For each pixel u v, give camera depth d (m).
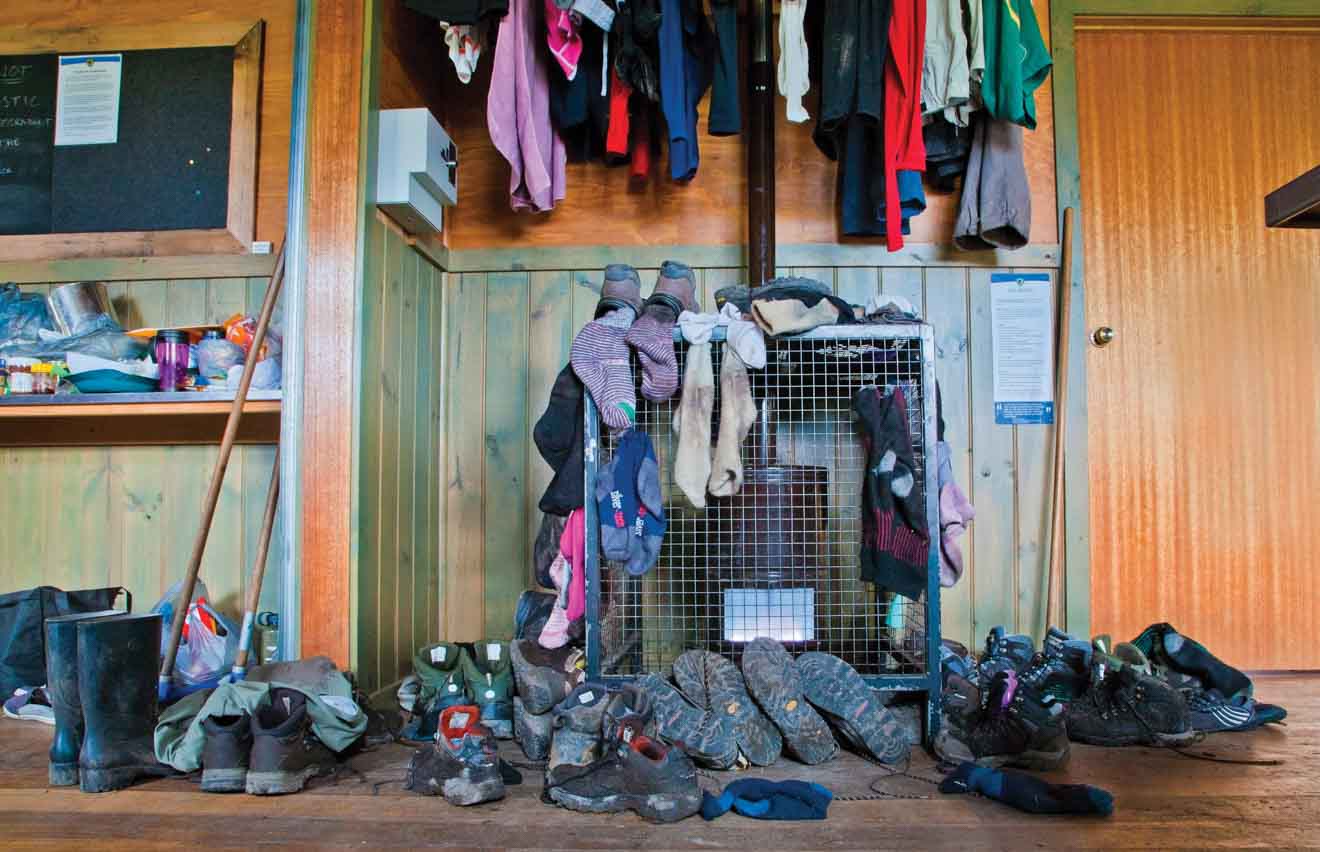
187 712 1.93
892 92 2.56
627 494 2.14
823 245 2.91
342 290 2.38
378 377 2.47
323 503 2.33
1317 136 3.01
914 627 2.44
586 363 2.18
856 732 1.96
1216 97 3.02
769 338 2.15
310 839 1.54
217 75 2.89
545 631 2.33
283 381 2.36
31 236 2.89
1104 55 3.03
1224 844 1.47
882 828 1.57
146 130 2.90
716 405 2.28
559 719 1.84
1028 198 2.69
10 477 2.90
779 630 2.30
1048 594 2.79
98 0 2.94
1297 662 2.91
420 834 1.56
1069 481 2.86
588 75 2.73
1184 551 2.93
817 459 2.72
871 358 2.40
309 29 2.45
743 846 1.49
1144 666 2.35
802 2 2.55
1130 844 1.47
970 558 2.84
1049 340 2.89
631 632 2.51
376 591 2.43
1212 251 2.99
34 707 2.41
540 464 2.94
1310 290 2.98
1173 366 2.96
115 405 2.47
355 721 1.99
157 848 1.50
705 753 1.88
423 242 2.78
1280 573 2.93
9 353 2.60
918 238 2.91
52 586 2.82
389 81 2.58
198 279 2.86
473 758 1.76
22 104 2.93
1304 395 2.97
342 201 2.40
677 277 2.34
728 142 2.98
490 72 3.04
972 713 2.02
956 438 2.87
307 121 2.42
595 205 2.99
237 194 2.85
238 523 2.79
